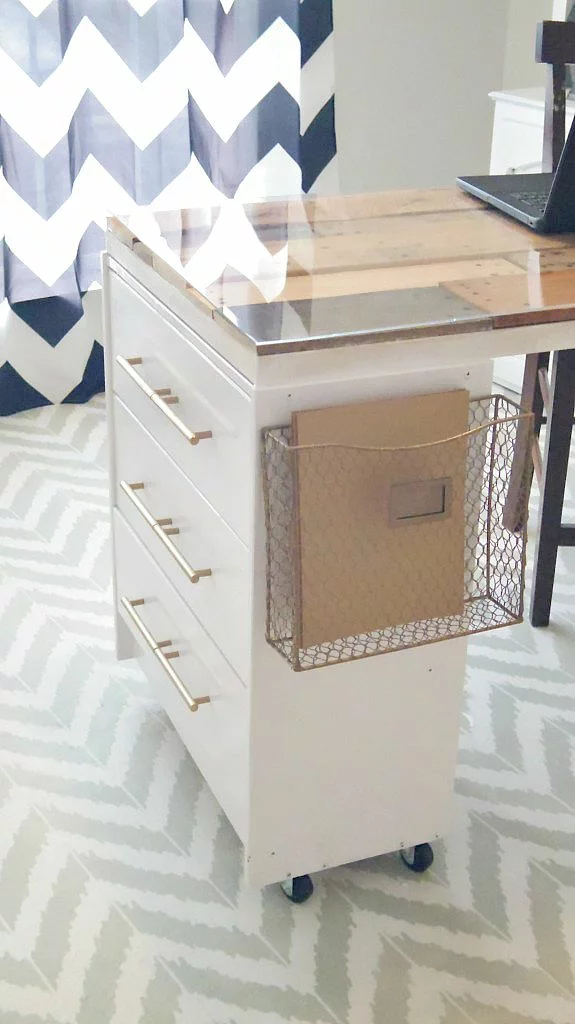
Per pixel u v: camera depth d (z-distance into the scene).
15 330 3.01
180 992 1.48
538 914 1.62
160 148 2.93
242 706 1.48
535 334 1.38
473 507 1.45
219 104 2.95
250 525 1.35
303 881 1.62
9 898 1.61
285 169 3.10
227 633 1.50
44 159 2.80
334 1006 1.47
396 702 1.53
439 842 1.74
